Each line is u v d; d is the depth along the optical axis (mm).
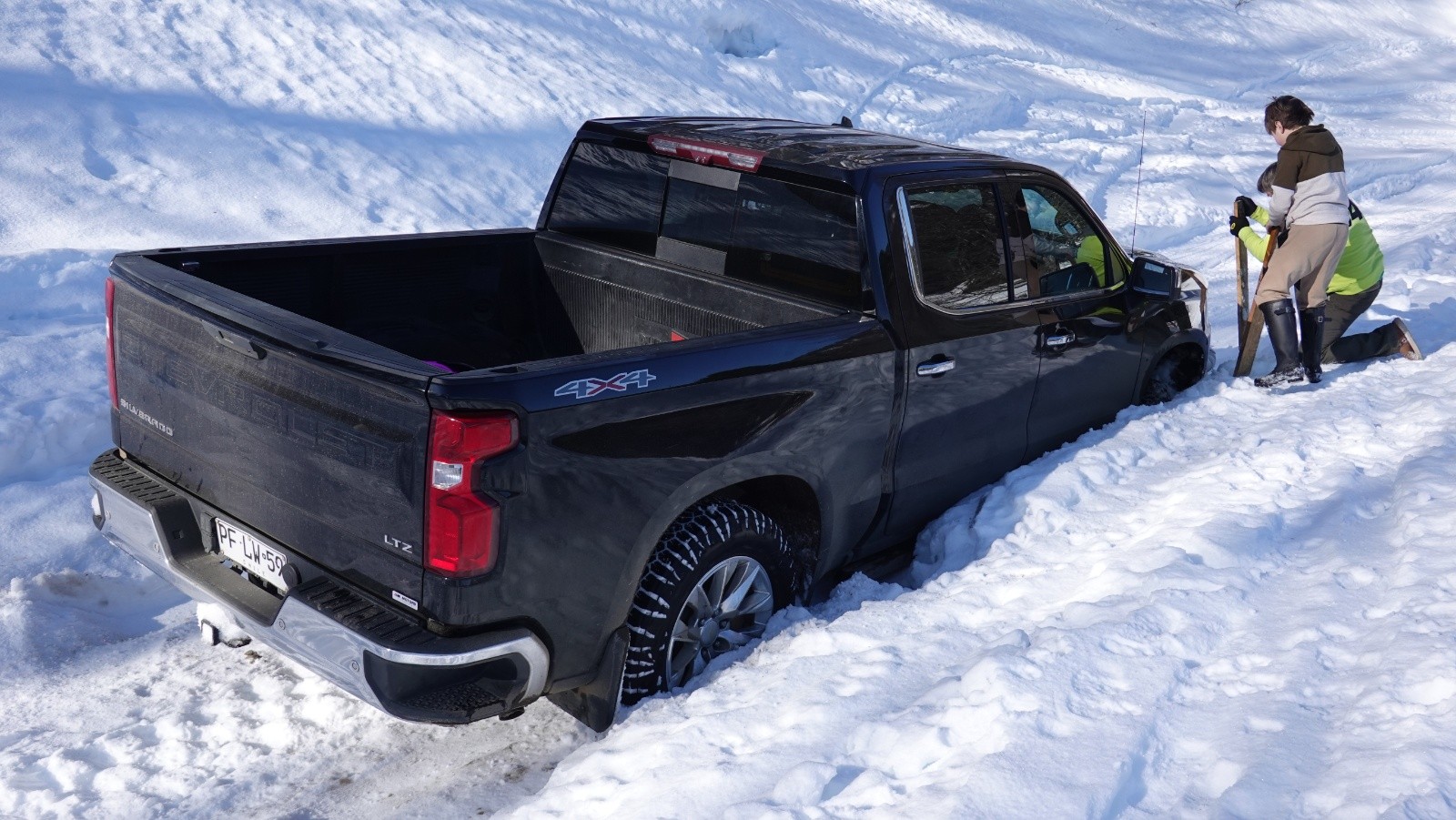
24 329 6145
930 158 4145
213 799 3166
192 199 8117
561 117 11164
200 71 9586
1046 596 3816
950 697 3096
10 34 9023
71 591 4156
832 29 18812
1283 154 5844
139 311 3500
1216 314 8391
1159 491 4578
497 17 12789
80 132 8328
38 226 7398
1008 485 4562
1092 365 4910
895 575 4613
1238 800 2605
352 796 3213
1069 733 2863
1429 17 36906
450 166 9633
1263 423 5305
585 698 3320
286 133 9227
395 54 11039
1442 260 9289
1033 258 4543
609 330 4613
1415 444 4938
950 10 23641
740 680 3443
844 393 3764
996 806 2582
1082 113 18125
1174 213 11852
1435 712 2812
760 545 3633
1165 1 31328
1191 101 21484
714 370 3326
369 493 2902
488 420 2789
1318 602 3549
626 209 4547
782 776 2809
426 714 2898
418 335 4535
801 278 4023
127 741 3363
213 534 3412
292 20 10758
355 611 2926
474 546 2812
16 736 3381
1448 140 18828
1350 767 2654
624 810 2832
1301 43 31594
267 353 3062
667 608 3377
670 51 14469
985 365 4312
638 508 3197
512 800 3229
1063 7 27469
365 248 4281
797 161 3992
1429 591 3471
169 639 3979
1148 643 3287
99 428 5293
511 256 4762
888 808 2658
